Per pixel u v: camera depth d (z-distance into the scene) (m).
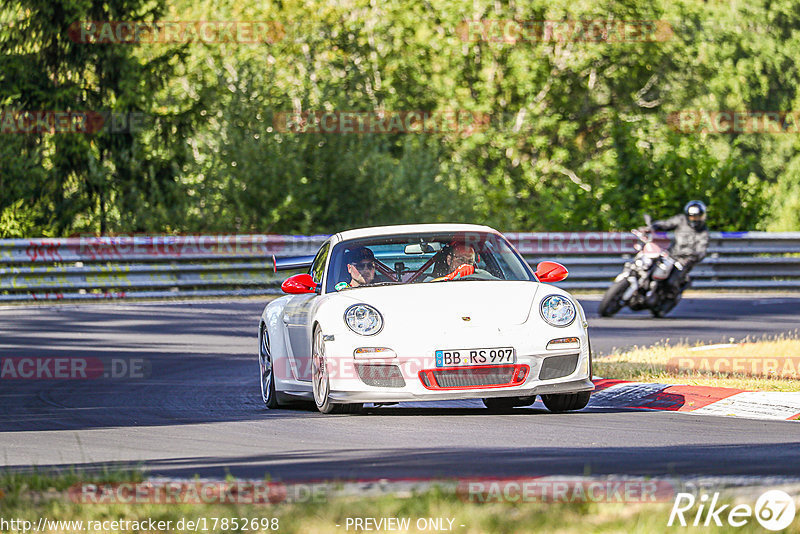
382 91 133.25
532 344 28.75
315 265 34.72
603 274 85.75
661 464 21.23
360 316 29.23
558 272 32.41
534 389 28.70
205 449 25.08
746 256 88.12
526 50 134.62
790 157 182.12
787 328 56.81
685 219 65.50
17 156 103.31
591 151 143.38
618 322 61.31
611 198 98.00
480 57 137.50
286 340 33.19
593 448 23.80
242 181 92.81
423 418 29.45
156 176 104.62
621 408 31.47
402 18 135.88
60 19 103.12
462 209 101.44
